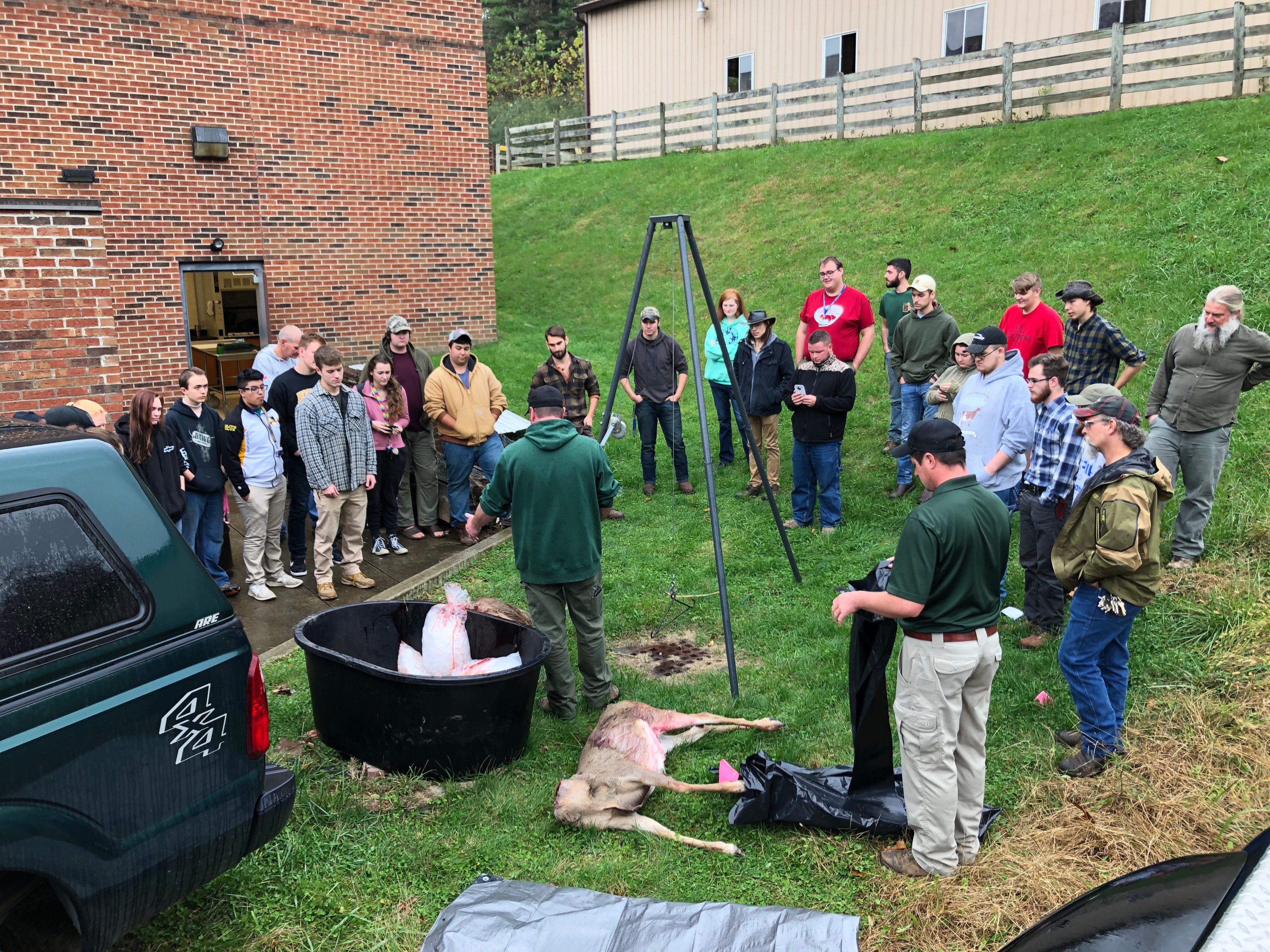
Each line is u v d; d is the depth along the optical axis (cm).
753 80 1981
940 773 348
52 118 996
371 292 1255
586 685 500
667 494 861
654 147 2164
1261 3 1262
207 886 354
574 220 1816
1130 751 429
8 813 245
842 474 848
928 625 343
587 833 390
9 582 256
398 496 812
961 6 1630
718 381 895
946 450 342
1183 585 568
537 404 465
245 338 1296
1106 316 932
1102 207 1148
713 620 608
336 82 1184
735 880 359
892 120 1653
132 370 1080
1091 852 369
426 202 1280
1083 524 409
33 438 284
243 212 1138
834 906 343
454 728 418
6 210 715
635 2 2183
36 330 739
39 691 255
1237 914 199
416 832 390
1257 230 976
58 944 274
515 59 4631
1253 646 498
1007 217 1221
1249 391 709
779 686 509
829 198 1502
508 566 720
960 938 325
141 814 279
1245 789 401
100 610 273
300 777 429
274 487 660
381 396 731
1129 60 1452
